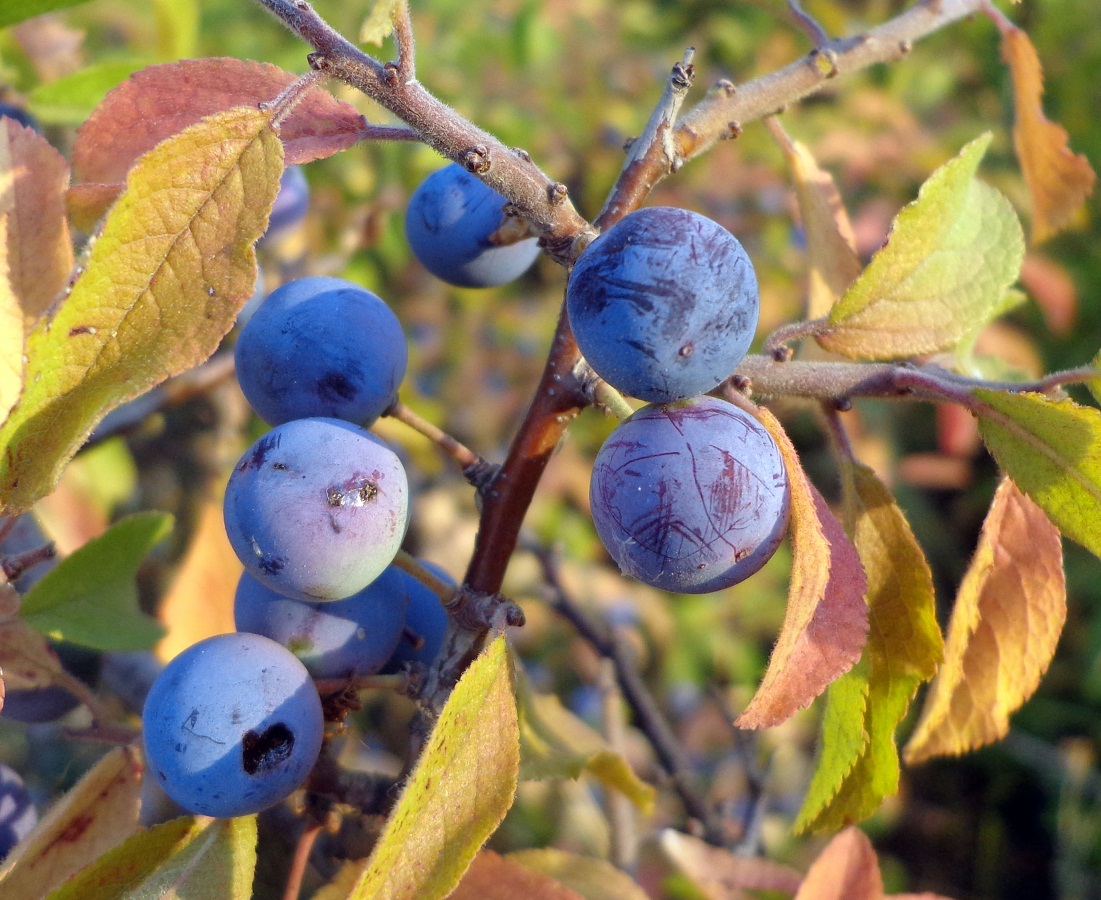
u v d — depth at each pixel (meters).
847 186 0.41
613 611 0.36
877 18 0.47
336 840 0.14
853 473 0.12
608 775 0.14
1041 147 0.16
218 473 0.23
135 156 0.12
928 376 0.11
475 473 0.12
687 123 0.13
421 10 0.36
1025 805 0.43
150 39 0.33
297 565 0.11
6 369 0.11
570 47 0.43
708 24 0.49
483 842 0.10
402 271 0.37
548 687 0.33
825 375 0.12
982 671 0.12
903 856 0.43
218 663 0.11
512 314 0.39
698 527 0.10
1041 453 0.11
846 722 0.12
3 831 0.14
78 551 0.13
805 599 0.10
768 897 0.18
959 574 0.46
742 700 0.37
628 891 0.14
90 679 0.17
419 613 0.13
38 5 0.13
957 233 0.12
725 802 0.24
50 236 0.11
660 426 0.10
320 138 0.11
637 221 0.10
